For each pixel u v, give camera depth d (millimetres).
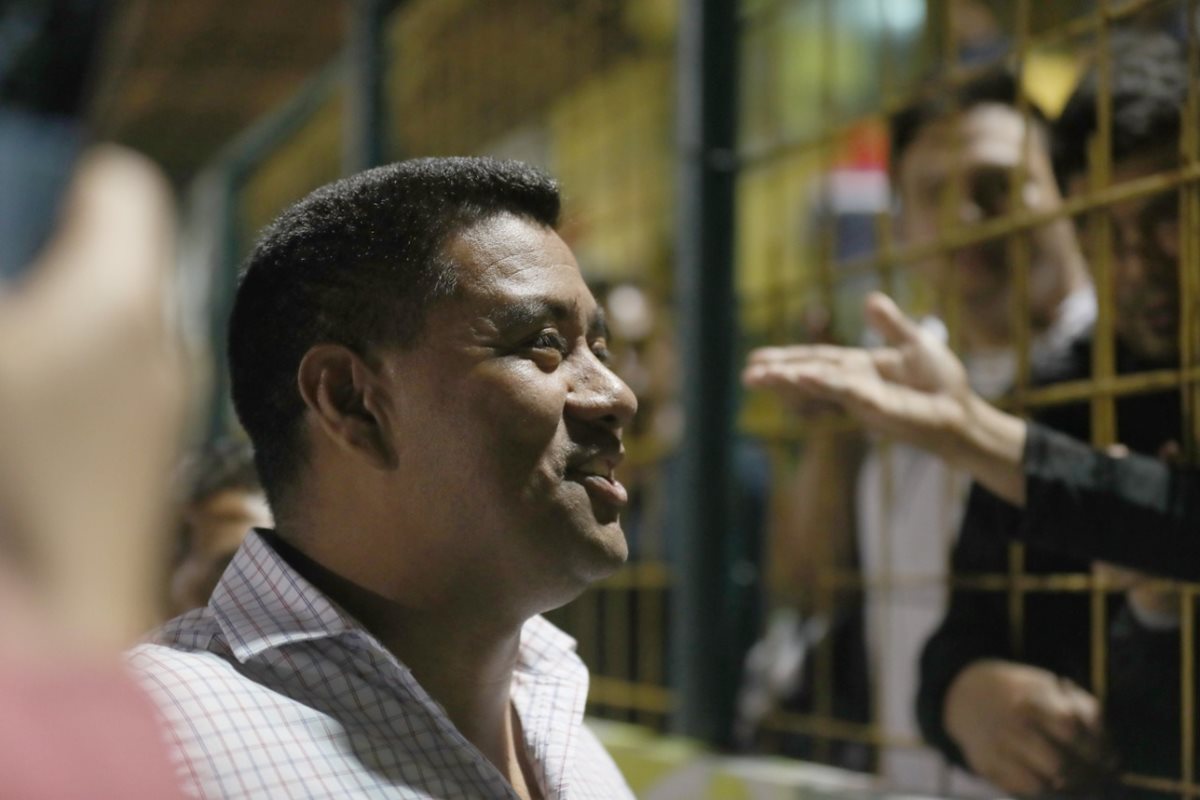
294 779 1184
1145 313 1704
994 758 1812
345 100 4070
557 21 3121
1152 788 1655
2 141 426
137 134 4668
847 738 2137
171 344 446
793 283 2369
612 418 1330
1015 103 1952
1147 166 1688
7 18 442
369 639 1265
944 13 2043
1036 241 1927
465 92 3482
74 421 416
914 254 2082
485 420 1277
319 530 1355
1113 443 1741
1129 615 1701
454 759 1269
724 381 2469
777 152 2395
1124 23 1739
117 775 456
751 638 2441
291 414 1356
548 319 1312
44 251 420
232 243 4922
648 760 2453
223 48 4117
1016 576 1837
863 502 2223
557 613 3049
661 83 2764
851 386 1689
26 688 446
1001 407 1895
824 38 2270
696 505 2441
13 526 410
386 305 1306
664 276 2758
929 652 1936
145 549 428
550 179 1397
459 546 1294
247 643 1269
